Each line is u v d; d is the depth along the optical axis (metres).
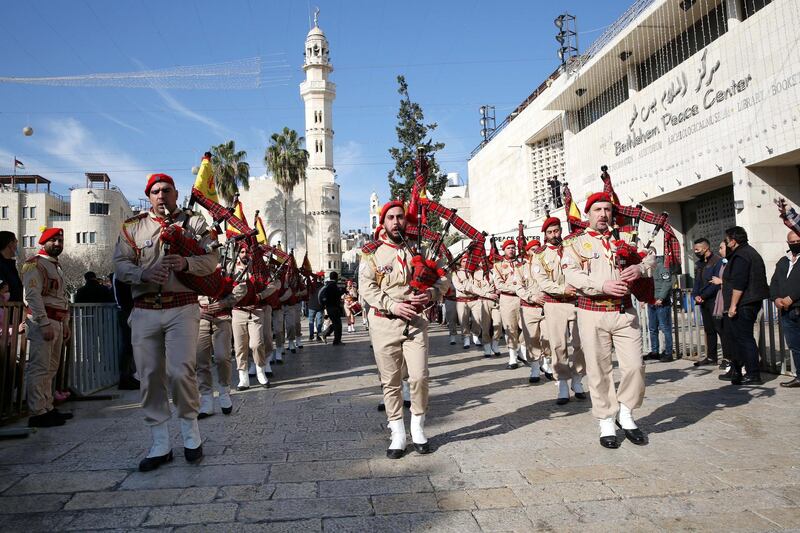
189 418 4.56
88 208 55.50
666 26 16.00
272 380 9.21
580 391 6.83
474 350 12.84
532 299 7.78
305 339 18.12
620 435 5.07
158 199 4.60
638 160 17.61
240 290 7.46
